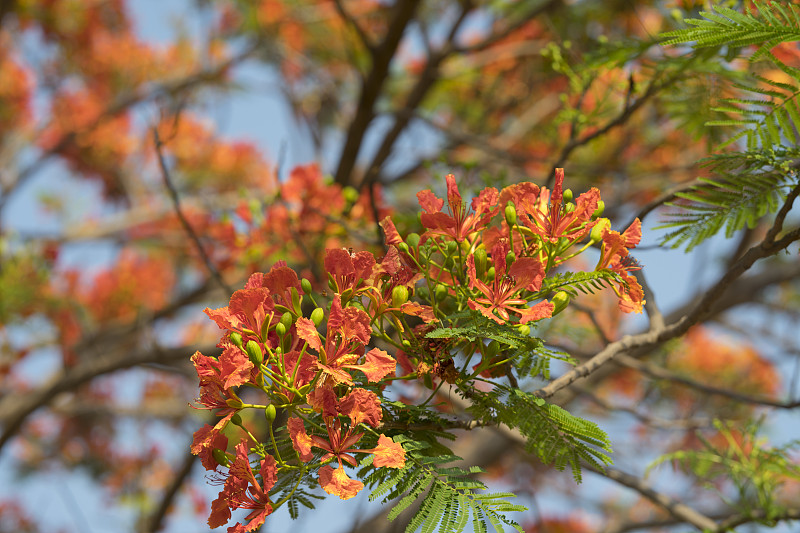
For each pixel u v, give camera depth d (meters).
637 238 1.76
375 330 1.79
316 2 9.76
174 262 11.38
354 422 1.53
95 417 11.66
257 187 11.20
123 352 10.60
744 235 6.81
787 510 3.60
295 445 1.49
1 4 10.13
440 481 1.52
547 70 4.45
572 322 4.09
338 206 4.55
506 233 1.79
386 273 1.74
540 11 6.79
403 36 6.50
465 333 1.65
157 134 4.00
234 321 1.58
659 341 2.35
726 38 1.72
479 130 8.62
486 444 7.19
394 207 4.62
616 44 3.16
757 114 1.92
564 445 1.67
